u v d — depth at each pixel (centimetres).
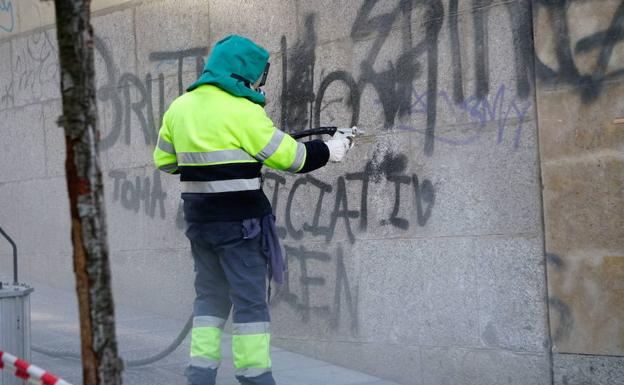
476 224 517
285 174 619
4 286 450
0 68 855
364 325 571
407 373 548
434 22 536
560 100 482
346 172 582
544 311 491
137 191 723
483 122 514
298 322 609
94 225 246
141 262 719
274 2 624
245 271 462
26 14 823
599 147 470
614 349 467
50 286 803
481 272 515
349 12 581
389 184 559
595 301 473
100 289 247
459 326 525
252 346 459
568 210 480
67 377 526
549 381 488
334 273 588
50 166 801
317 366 581
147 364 556
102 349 247
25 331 434
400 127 554
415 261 545
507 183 504
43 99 807
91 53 248
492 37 510
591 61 472
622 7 461
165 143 482
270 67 628
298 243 609
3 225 850
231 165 459
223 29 659
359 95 575
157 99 707
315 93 600
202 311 476
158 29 705
